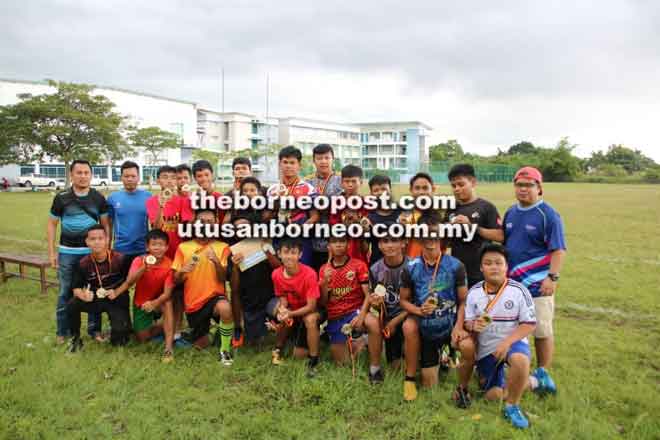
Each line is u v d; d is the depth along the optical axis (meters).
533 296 4.22
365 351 4.96
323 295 4.70
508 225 4.39
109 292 5.00
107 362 4.68
